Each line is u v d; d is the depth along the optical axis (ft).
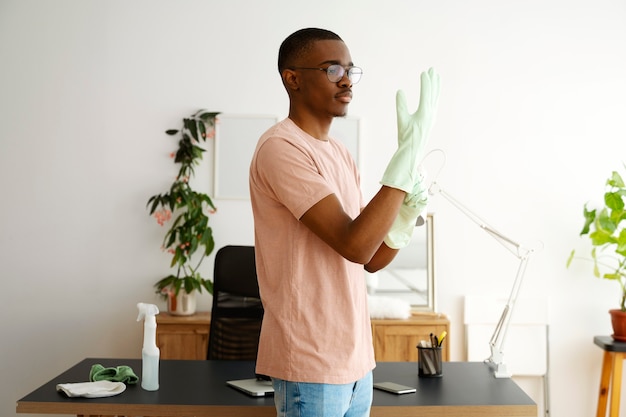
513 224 13.94
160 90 13.91
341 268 5.13
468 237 13.92
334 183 5.35
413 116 5.05
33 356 13.75
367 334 5.46
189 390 7.81
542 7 14.10
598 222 13.17
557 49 14.07
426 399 7.59
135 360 9.46
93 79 13.89
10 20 13.87
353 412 5.36
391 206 4.81
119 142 13.88
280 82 13.93
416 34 14.02
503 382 8.45
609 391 13.51
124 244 13.84
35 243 13.80
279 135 5.19
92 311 13.78
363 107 13.97
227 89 13.93
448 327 12.82
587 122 14.03
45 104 13.88
